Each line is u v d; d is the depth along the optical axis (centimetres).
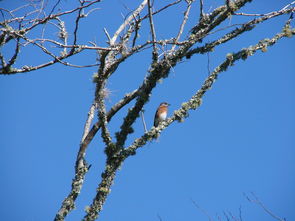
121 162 1376
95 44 1392
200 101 1402
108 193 1366
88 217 1340
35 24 1263
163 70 1386
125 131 1398
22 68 1381
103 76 1382
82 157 1399
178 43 1345
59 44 1238
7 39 1353
